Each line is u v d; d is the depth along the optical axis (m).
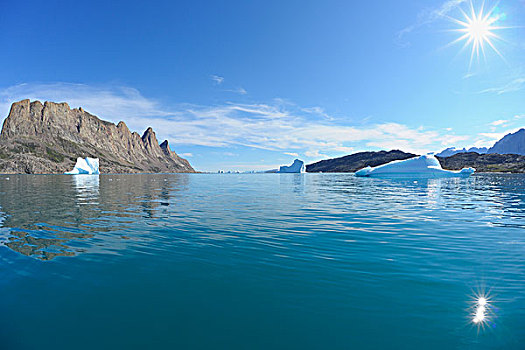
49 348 3.06
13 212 11.91
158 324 3.51
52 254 6.11
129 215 11.27
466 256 5.91
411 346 3.10
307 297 4.17
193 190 26.73
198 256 5.99
